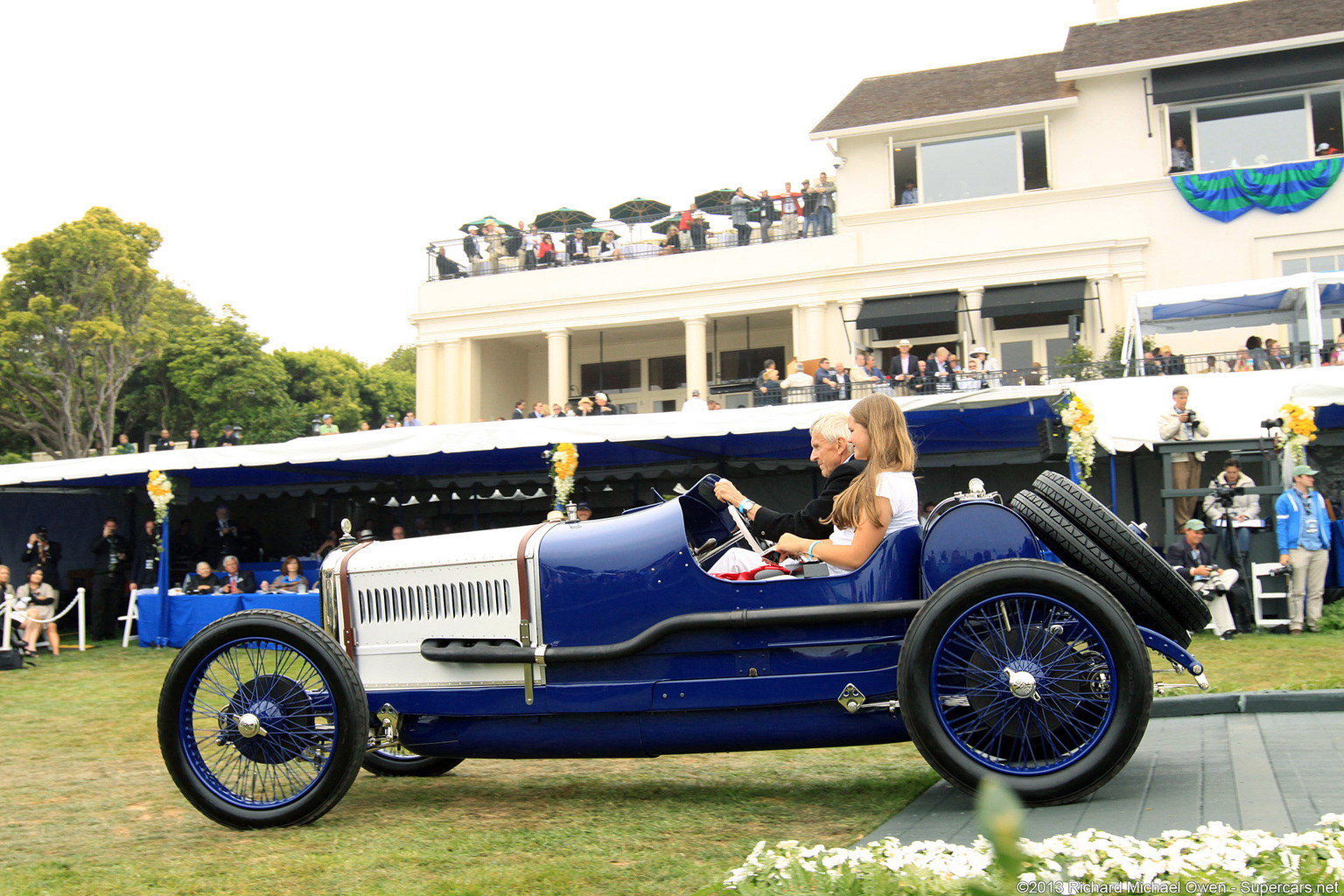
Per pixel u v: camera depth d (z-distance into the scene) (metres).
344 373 47.97
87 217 36.31
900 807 3.99
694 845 3.55
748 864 2.76
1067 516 3.86
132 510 17.00
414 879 3.25
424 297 23.95
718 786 4.59
